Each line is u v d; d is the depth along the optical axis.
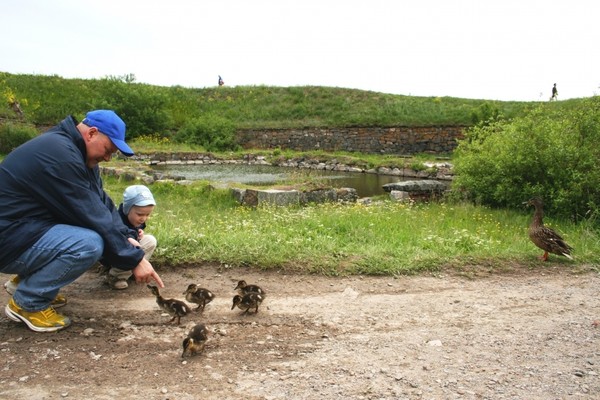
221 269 6.59
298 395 3.67
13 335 4.51
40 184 4.32
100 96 41.41
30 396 3.55
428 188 17.20
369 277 6.56
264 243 7.23
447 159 33.12
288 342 4.63
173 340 4.61
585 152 12.23
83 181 4.46
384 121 38.91
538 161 12.80
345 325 5.07
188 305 5.35
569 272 7.16
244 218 11.15
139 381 3.82
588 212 11.54
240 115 44.62
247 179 24.33
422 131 37.16
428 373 4.06
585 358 4.41
